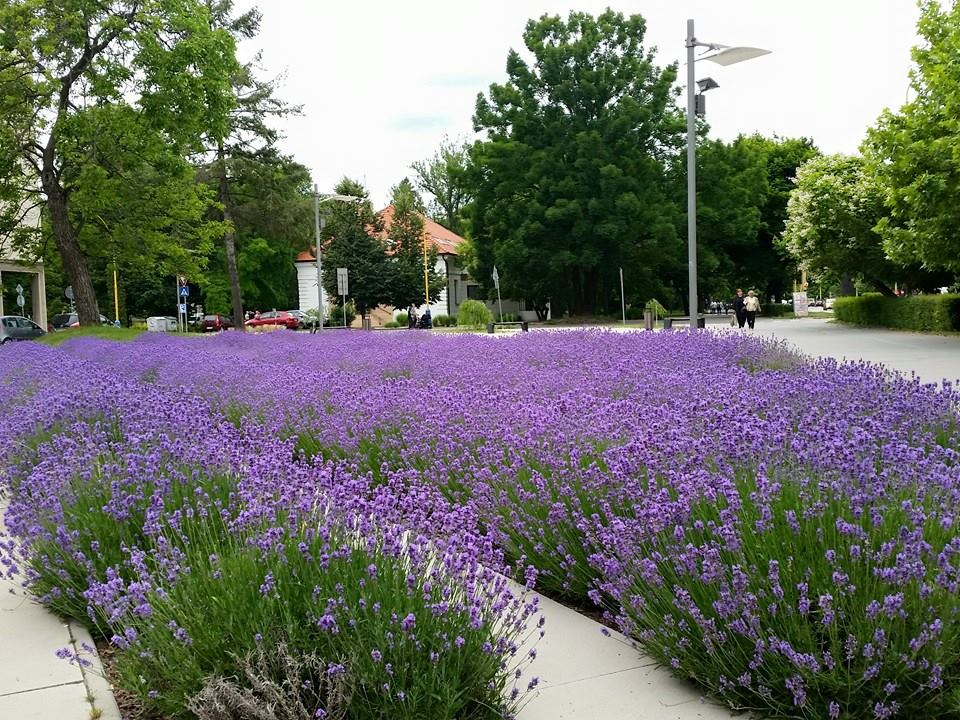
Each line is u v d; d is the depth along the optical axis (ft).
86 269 101.86
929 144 78.54
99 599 13.16
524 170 178.91
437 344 58.59
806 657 10.73
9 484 21.72
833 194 120.26
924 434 19.98
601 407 23.20
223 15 149.79
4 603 16.99
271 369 42.16
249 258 248.93
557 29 184.03
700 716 11.63
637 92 184.03
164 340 82.79
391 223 244.01
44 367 45.27
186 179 108.88
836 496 13.47
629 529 14.24
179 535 15.70
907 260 89.35
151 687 12.04
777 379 28.19
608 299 203.31
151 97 92.32
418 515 15.69
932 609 10.80
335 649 11.12
